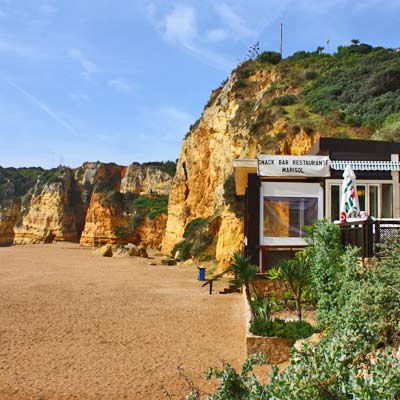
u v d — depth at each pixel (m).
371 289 8.22
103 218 91.69
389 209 17.25
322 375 3.87
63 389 10.41
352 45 63.38
